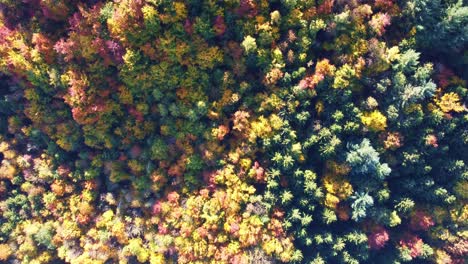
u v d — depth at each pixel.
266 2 30.97
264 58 32.66
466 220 37.62
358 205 36.22
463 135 34.66
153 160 37.62
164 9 30.12
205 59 32.38
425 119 34.69
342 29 31.86
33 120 36.81
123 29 30.58
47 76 33.97
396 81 32.72
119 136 37.31
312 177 35.75
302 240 37.72
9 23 33.53
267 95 34.03
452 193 37.28
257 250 36.34
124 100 35.12
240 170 35.88
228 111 35.12
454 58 33.97
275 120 34.00
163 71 32.69
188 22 30.91
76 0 31.88
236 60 33.09
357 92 34.25
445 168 36.38
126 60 31.70
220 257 36.50
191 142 36.25
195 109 34.25
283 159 34.84
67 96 34.03
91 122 35.41
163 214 37.44
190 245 36.75
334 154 35.28
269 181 35.72
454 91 33.72
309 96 33.66
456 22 30.70
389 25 32.84
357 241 37.78
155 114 36.19
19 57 32.94
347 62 32.81
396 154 36.16
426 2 30.72
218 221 36.19
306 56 33.16
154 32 31.33
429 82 32.44
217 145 35.50
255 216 36.03
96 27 31.28
